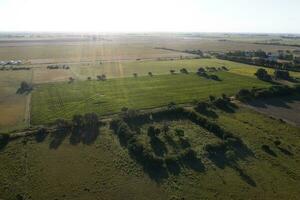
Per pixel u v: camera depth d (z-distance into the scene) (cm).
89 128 6125
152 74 12069
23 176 4366
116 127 6184
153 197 3966
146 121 6538
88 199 3891
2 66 13962
